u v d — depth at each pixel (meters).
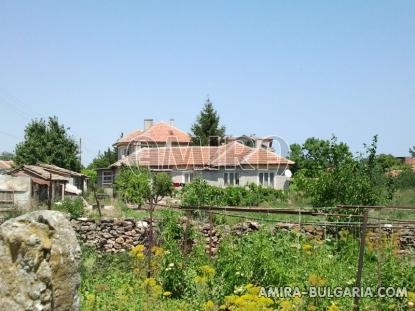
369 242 14.38
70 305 6.05
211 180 53.09
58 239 6.02
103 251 21.61
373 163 23.88
